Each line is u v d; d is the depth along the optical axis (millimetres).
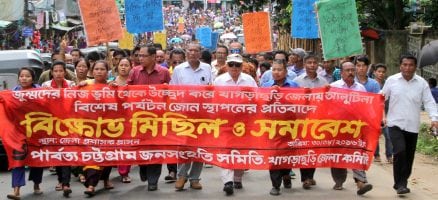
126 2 11109
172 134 8180
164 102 8141
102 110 8086
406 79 8141
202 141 8172
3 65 10859
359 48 9516
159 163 8211
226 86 8125
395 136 8109
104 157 8125
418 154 12047
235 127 8164
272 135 8141
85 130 8078
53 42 29578
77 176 9555
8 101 7879
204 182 9117
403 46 18953
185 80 8898
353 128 8141
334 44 9469
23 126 7953
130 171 10102
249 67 10680
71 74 10711
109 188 8617
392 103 8188
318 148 8188
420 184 9195
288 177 8641
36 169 8250
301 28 12531
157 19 11172
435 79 17125
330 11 9445
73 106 8039
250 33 14289
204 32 26266
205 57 10547
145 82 8695
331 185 8898
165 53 13695
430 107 8086
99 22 10320
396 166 8164
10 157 7852
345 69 8461
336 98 8133
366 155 8133
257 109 8125
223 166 8156
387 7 19516
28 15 25094
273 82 8648
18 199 7941
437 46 13617
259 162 8148
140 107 8133
